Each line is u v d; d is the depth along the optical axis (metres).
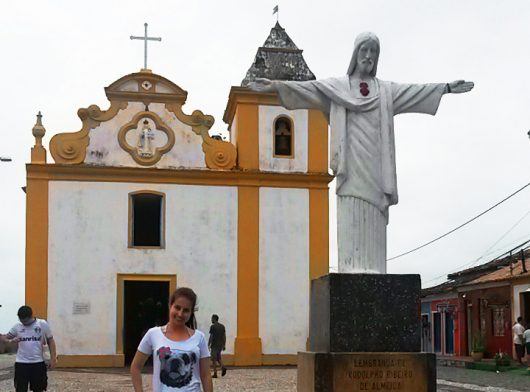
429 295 39.06
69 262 23.86
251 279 24.59
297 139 25.48
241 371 21.84
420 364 8.07
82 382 18.25
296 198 25.14
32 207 23.88
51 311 23.59
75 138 24.38
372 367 8.02
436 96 9.01
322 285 8.48
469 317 33.53
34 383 10.88
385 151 8.77
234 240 24.73
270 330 24.47
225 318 24.36
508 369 24.88
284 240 24.92
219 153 25.05
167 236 24.45
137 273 24.14
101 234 24.11
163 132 24.92
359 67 8.87
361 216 8.71
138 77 24.81
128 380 18.83
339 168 8.72
